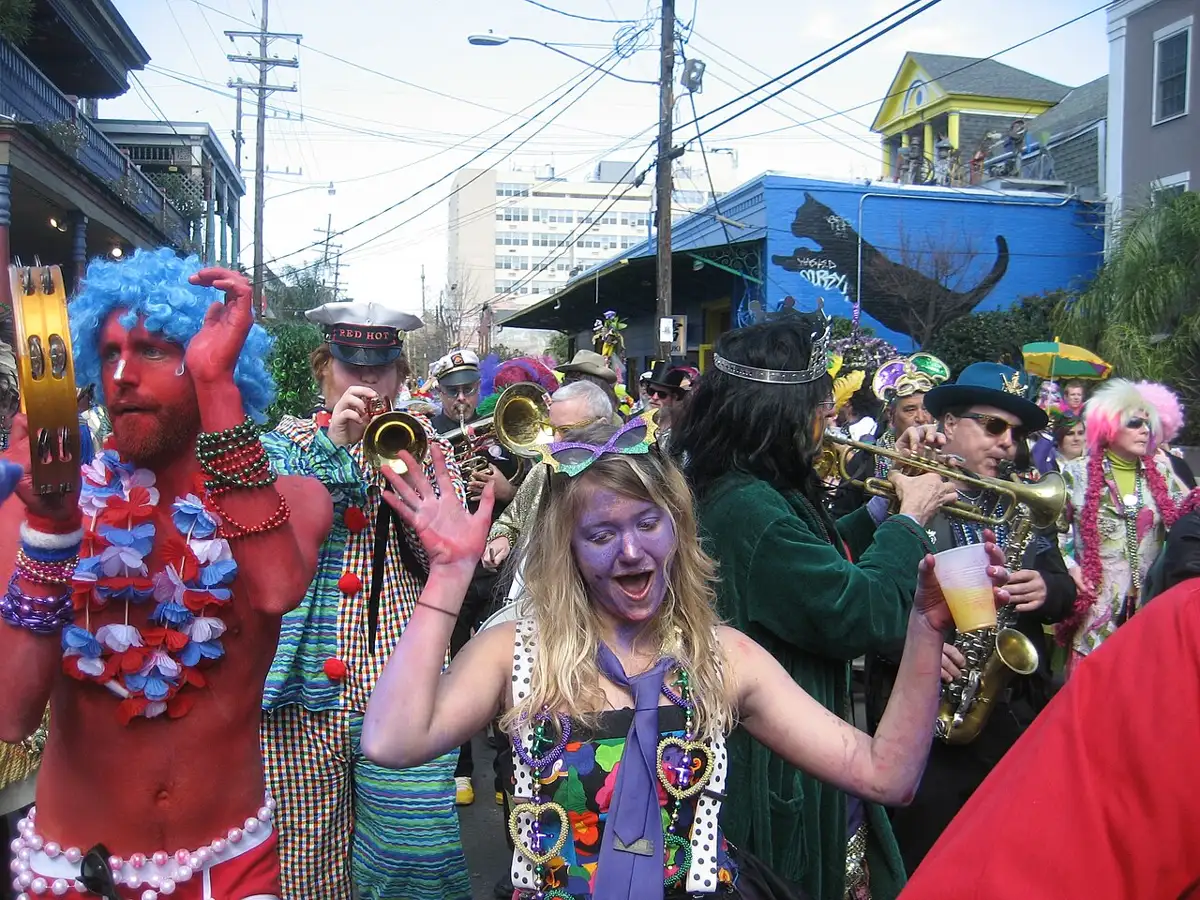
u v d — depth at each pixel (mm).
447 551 1707
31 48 17969
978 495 3373
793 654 2496
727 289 19969
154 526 1932
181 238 22078
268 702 2680
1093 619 4062
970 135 33188
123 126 25219
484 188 125625
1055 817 1067
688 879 1691
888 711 1758
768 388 2566
